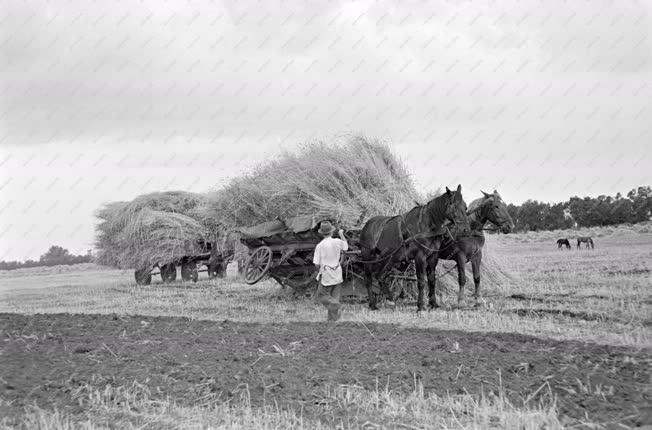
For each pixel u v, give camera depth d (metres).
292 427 6.38
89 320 13.32
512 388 7.50
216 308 16.00
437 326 11.86
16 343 10.61
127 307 17.14
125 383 8.05
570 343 9.86
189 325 12.48
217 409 7.01
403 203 15.87
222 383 7.91
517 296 15.77
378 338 10.60
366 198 15.68
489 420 6.46
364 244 14.55
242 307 15.90
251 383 7.92
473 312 13.29
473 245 14.70
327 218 15.22
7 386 7.92
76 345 10.30
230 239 22.84
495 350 9.43
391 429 6.28
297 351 9.71
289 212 16.36
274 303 16.38
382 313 13.76
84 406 7.21
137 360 9.23
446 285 16.55
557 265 24.80
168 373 8.45
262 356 9.35
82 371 8.62
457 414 6.69
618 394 7.17
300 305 15.70
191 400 7.38
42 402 7.36
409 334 10.94
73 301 19.78
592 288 16.64
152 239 24.42
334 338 10.63
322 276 13.02
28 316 14.07
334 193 15.89
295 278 16.55
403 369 8.43
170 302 17.81
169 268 26.00
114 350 9.93
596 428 6.12
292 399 7.33
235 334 11.20
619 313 12.58
